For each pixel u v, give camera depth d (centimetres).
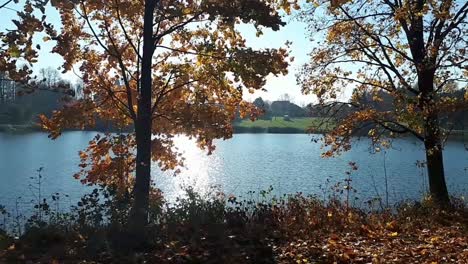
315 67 1513
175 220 961
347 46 1457
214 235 858
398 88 1327
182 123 1334
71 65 1269
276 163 3575
